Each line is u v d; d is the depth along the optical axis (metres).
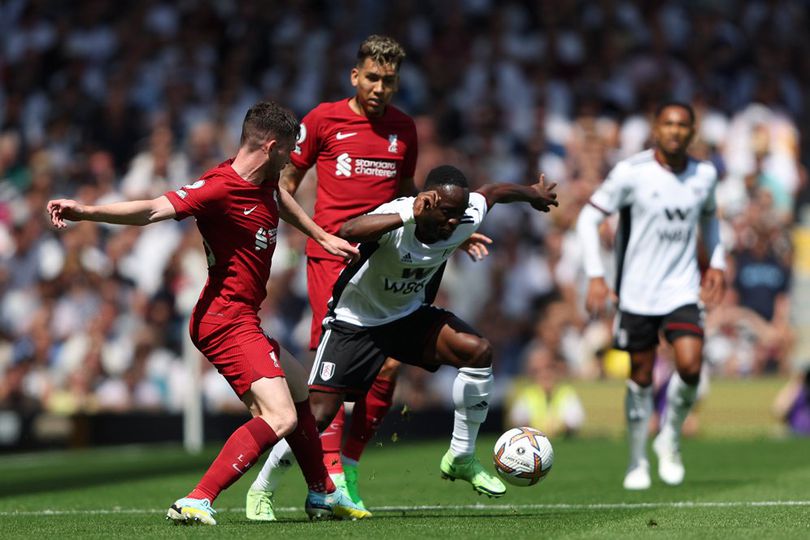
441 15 60.25
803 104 62.22
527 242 50.78
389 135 21.81
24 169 55.97
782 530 16.30
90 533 16.38
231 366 17.86
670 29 60.88
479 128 55.38
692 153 52.62
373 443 42.84
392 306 19.58
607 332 47.22
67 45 60.38
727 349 47.03
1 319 50.47
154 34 59.81
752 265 48.09
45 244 51.25
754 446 38.41
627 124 55.84
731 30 62.09
